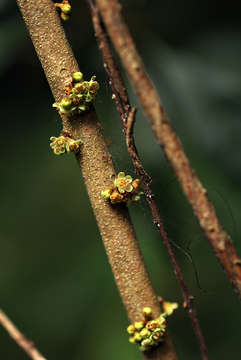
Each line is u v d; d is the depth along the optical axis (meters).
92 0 0.36
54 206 0.64
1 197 0.62
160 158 0.53
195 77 0.55
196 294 0.62
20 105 0.57
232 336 0.67
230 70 0.55
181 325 0.66
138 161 0.38
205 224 0.35
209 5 0.56
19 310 0.64
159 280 0.58
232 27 0.56
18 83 0.57
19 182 0.62
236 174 0.53
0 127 0.58
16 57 0.56
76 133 0.40
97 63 0.56
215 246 0.35
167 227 0.41
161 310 0.40
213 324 0.67
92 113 0.40
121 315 0.58
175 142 0.35
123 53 0.34
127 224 0.40
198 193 0.35
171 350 0.40
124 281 0.40
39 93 0.57
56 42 0.39
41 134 0.58
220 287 0.61
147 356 0.40
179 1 0.56
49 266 0.64
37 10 0.39
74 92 0.39
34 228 0.64
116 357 0.57
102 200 0.39
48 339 0.62
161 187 0.53
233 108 0.54
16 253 0.64
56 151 0.40
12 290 0.64
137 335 0.40
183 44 0.56
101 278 0.60
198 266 0.56
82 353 0.59
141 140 0.53
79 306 0.60
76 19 0.56
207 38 0.56
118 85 0.38
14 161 0.60
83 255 0.62
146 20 0.56
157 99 0.34
